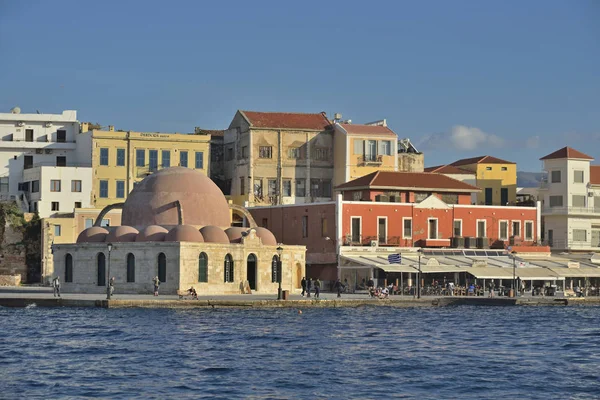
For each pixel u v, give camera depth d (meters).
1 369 88.25
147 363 92.25
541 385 85.69
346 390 82.19
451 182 196.00
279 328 119.50
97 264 162.38
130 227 164.12
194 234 157.25
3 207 194.25
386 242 185.12
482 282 181.75
